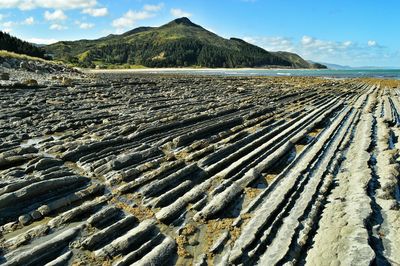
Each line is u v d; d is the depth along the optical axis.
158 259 9.30
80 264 9.02
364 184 13.95
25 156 15.56
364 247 9.41
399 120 31.14
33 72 62.56
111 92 40.22
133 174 14.49
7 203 11.13
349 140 22.14
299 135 21.59
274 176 15.45
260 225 10.94
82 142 18.11
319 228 11.19
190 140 19.97
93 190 12.77
